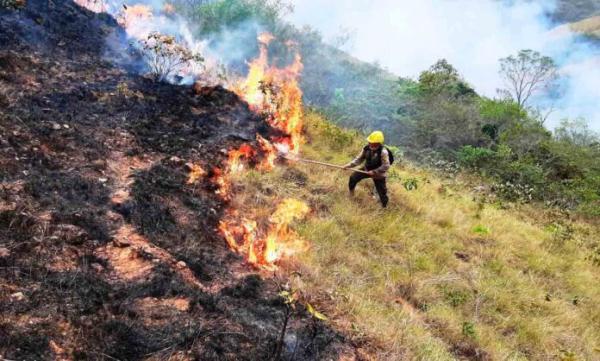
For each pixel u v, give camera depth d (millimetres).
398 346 4074
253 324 3666
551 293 6559
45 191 4348
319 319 4062
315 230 5742
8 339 2723
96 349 2906
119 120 6340
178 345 3164
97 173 4996
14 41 6922
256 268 4562
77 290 3311
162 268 3846
